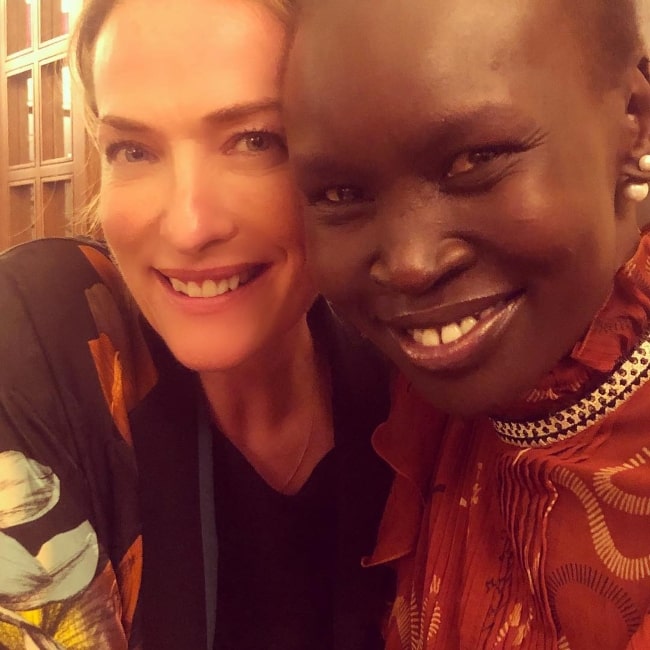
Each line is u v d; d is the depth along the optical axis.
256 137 0.56
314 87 0.43
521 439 0.50
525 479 0.49
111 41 0.56
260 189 0.57
